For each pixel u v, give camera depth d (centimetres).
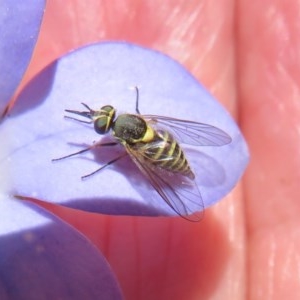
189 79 5
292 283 7
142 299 7
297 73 7
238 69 7
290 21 7
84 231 7
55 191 5
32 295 5
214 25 8
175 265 7
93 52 5
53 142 5
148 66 5
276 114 7
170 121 5
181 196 5
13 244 5
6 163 5
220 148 5
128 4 7
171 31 7
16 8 5
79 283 5
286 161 7
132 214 5
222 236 7
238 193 7
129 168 5
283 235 7
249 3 7
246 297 7
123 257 7
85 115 5
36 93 5
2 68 5
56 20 7
